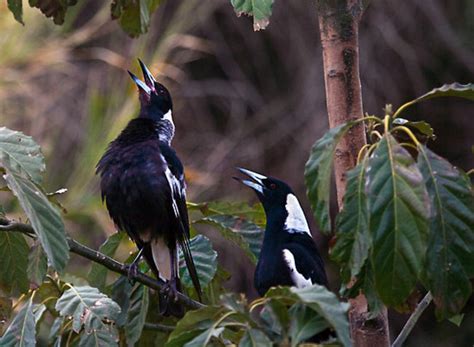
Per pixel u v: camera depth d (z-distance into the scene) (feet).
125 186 26.99
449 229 16.42
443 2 67.10
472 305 64.59
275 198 27.91
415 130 19.77
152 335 23.56
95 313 20.36
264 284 26.63
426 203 15.74
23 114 52.60
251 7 19.57
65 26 50.42
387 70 67.05
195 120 66.90
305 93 66.59
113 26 58.49
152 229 26.99
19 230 20.56
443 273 16.37
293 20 67.87
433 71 67.51
